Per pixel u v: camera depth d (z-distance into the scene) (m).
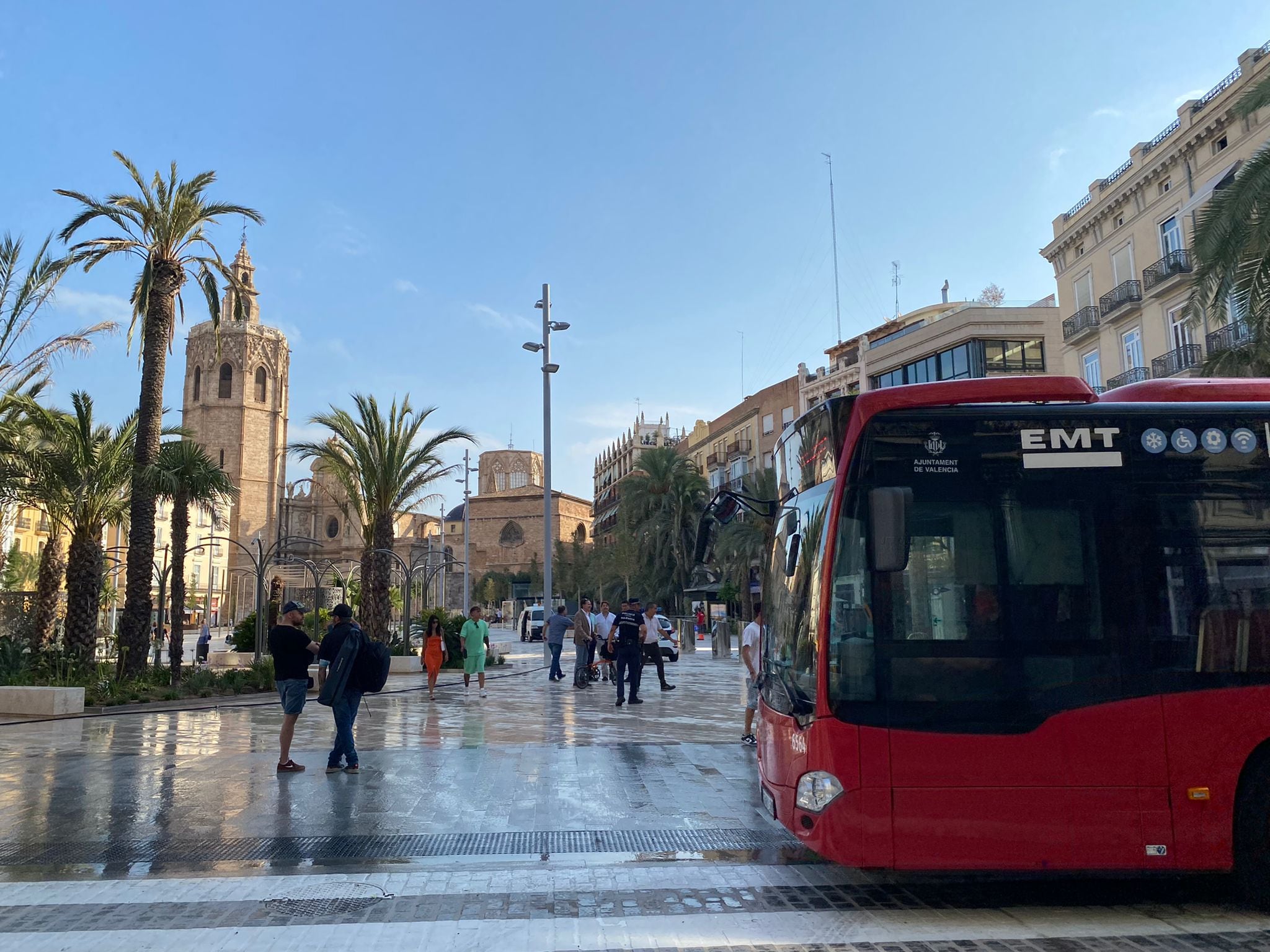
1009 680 5.53
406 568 28.47
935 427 5.90
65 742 12.21
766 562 7.13
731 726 13.54
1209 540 5.79
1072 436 5.91
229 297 86.94
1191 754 5.47
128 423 20.98
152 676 19.64
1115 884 6.02
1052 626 5.61
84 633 19.41
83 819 7.56
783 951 4.68
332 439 27.23
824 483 6.06
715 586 40.72
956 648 5.56
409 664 26.45
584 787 8.88
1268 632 5.67
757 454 61.53
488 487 131.25
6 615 20.89
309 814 7.73
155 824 7.41
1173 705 5.52
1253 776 5.48
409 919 5.13
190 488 20.09
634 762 10.26
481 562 121.88
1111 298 31.92
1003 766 5.42
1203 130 27.48
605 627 23.11
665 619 31.97
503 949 4.68
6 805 8.11
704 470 71.69
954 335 40.53
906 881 6.02
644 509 49.69
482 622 20.14
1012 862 5.34
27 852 6.61
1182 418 5.97
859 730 5.45
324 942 4.76
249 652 31.52
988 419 5.91
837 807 5.38
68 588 19.44
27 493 19.39
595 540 113.19
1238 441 5.95
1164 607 5.67
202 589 81.62
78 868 6.20
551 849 6.70
